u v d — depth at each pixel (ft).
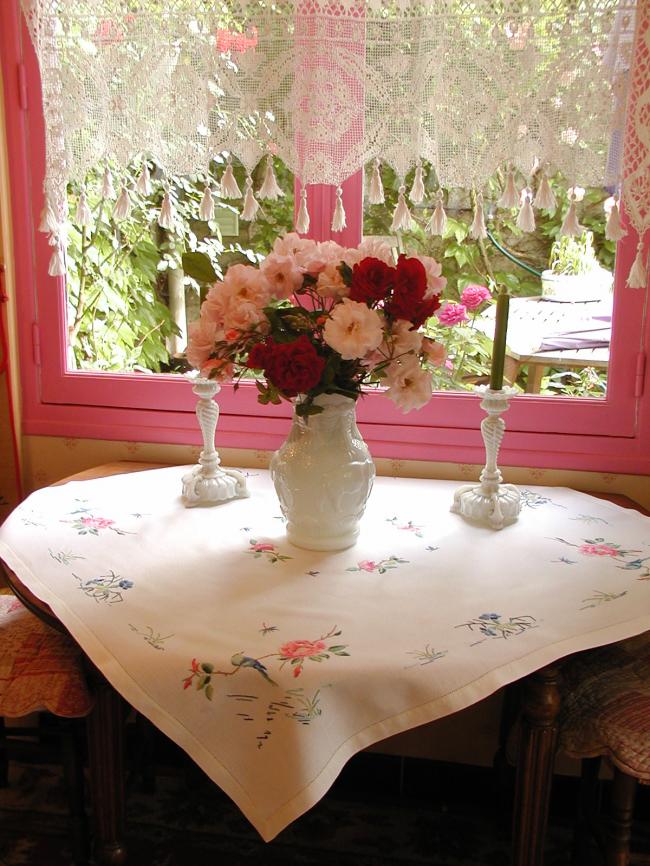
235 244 6.46
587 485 6.41
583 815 5.67
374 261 4.42
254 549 5.06
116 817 4.74
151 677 3.85
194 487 5.75
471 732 6.57
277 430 6.68
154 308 6.74
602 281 6.14
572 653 4.00
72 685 4.85
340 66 5.56
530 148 5.45
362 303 4.41
